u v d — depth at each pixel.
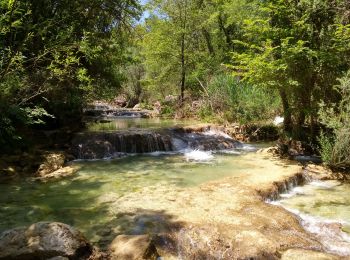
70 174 9.02
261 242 5.08
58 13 11.22
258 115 15.89
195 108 20.19
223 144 12.87
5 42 7.80
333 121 8.95
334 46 9.95
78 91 13.12
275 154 11.29
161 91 25.16
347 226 5.97
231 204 6.54
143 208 6.45
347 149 8.91
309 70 10.08
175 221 5.81
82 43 9.12
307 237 5.45
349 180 8.73
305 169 9.30
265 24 11.54
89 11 12.73
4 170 8.62
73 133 12.52
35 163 9.31
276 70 10.20
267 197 7.25
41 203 6.85
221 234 5.33
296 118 11.81
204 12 22.50
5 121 8.72
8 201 6.95
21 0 8.33
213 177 8.66
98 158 11.08
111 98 15.09
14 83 8.46
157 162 10.54
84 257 4.62
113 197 7.14
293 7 10.58
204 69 22.19
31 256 4.41
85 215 6.22
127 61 16.12
